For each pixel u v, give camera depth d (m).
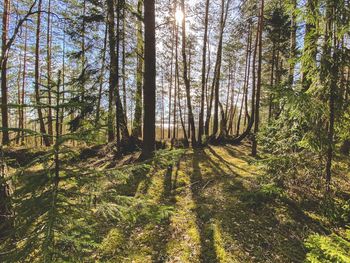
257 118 13.16
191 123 15.54
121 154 12.64
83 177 2.95
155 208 3.25
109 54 12.18
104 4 12.41
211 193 8.40
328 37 6.61
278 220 6.80
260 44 13.27
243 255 5.71
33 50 24.45
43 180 2.76
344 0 6.30
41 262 2.29
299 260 5.59
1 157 5.82
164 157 3.54
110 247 5.84
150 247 5.97
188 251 5.84
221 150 14.66
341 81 6.75
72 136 2.84
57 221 2.55
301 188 7.62
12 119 31.78
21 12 20.41
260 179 8.15
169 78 29.62
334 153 7.56
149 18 10.53
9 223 2.68
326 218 6.80
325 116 6.79
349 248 4.30
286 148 7.36
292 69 10.62
